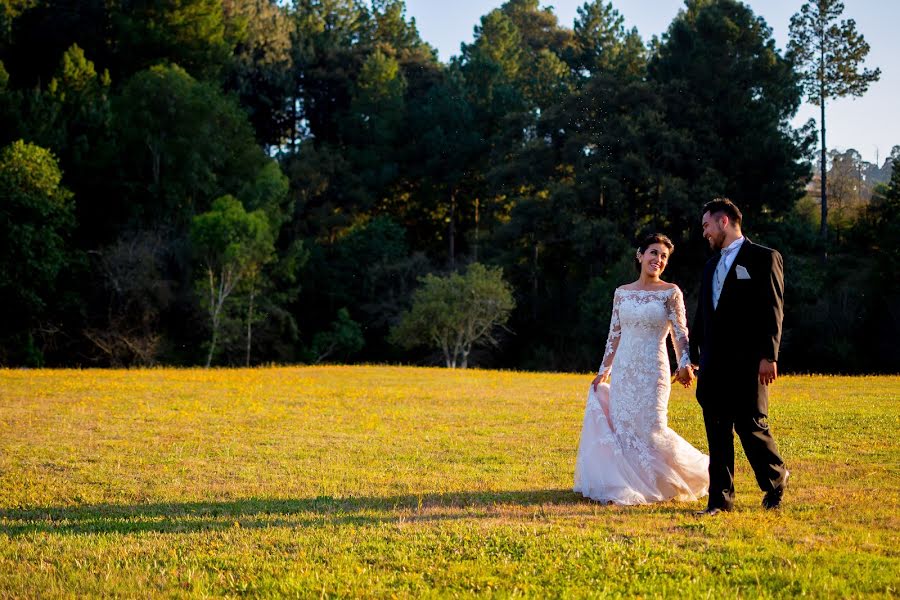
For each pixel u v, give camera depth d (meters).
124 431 11.16
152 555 5.27
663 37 56.69
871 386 16.59
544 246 51.84
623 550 5.12
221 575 4.79
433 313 41.56
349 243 54.44
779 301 6.32
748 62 46.56
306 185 58.19
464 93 60.97
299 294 53.94
